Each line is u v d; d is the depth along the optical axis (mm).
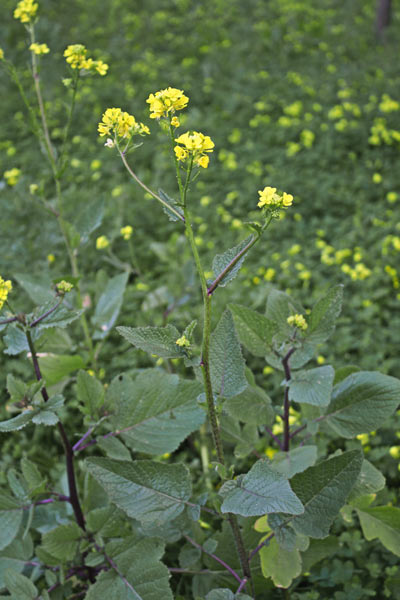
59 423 2260
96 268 4621
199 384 2398
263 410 2354
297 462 2205
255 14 8750
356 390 2320
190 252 4488
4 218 4797
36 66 2869
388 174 5484
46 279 3242
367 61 7531
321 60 7605
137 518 1988
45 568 2422
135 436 2369
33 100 6688
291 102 6691
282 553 2199
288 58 7746
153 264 4711
